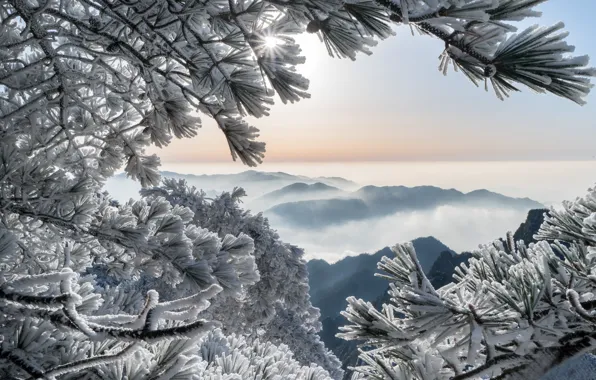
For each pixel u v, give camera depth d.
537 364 1.90
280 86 1.85
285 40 1.86
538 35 1.37
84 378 1.98
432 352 2.49
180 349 2.04
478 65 1.44
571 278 2.27
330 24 1.66
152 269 3.35
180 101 2.91
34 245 3.27
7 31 2.88
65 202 3.00
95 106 3.53
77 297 1.60
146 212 3.57
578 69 1.31
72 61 3.33
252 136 2.22
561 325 1.98
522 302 2.12
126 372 2.02
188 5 2.04
